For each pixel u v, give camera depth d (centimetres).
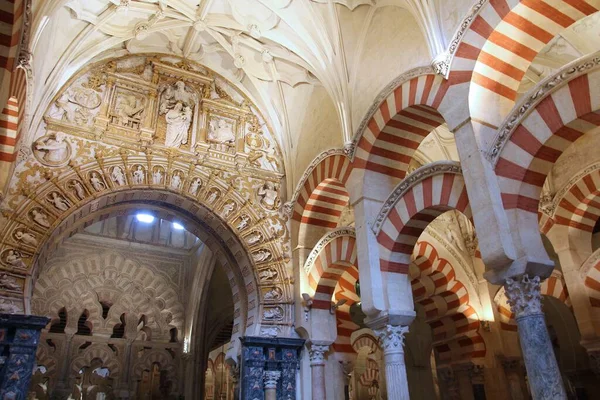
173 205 1174
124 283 1758
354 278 1207
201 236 1245
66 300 1641
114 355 1644
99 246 1769
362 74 1021
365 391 1669
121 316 1742
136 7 1087
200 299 1739
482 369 1197
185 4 1114
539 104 654
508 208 648
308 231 1172
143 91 1181
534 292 604
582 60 605
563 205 1079
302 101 1266
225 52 1246
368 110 957
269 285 1125
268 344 1050
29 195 957
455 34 770
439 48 794
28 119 962
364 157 961
